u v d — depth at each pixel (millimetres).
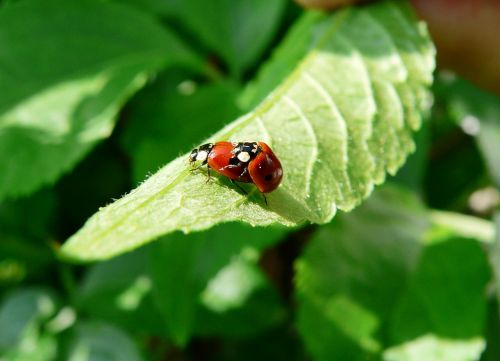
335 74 90
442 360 100
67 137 107
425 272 107
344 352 103
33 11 115
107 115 108
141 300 116
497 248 106
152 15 122
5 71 112
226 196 77
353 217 110
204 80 126
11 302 121
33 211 125
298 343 126
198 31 123
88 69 114
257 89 105
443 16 113
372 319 104
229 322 119
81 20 117
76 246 71
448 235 109
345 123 85
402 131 87
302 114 85
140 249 118
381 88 89
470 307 103
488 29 112
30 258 126
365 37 95
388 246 108
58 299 121
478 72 115
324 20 100
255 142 81
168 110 114
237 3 125
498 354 105
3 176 105
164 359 134
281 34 129
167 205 75
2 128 107
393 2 99
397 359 101
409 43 94
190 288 102
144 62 115
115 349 115
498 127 113
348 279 106
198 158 78
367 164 83
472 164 131
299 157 82
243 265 123
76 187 126
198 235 103
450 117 131
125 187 126
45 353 116
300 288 105
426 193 131
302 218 78
